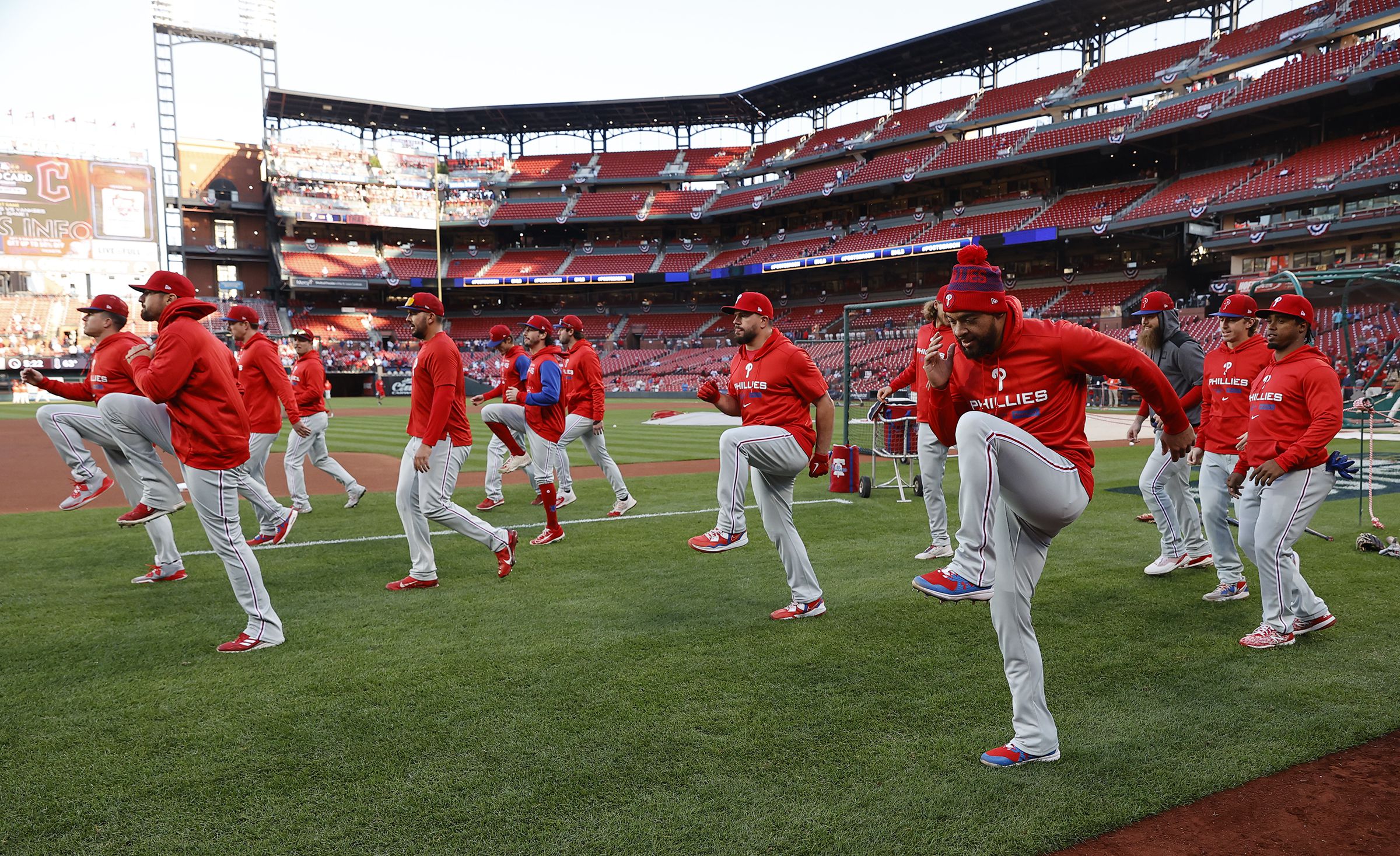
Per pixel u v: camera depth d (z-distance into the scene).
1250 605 4.75
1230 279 31.16
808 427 4.46
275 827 2.42
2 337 37.44
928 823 2.45
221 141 46.59
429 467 4.99
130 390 5.22
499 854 2.29
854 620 4.45
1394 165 26.19
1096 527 7.13
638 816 2.48
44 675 3.63
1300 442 3.84
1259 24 34.09
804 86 47.47
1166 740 2.99
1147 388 2.64
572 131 54.38
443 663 3.78
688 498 8.88
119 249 39.69
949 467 11.17
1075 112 39.00
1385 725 3.11
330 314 47.75
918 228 41.47
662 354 45.19
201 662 3.79
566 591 5.07
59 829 2.41
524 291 52.03
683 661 3.81
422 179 48.91
